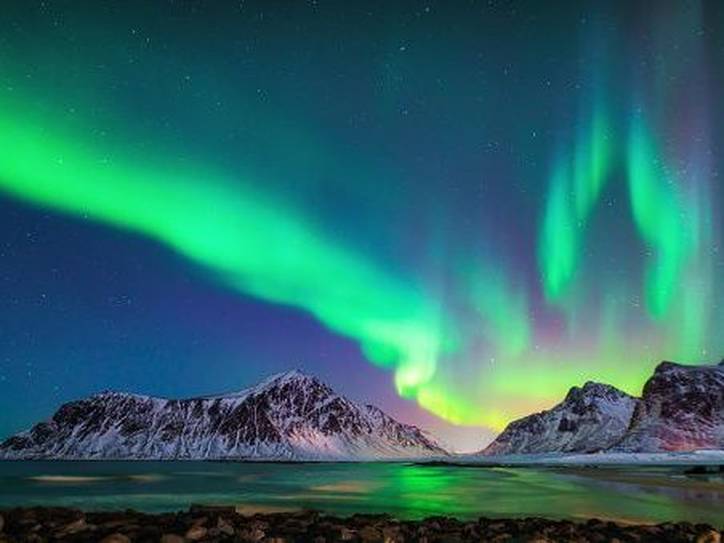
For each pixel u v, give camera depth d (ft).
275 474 317.42
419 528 75.97
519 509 115.14
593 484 187.62
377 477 267.59
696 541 69.26
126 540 62.59
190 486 204.33
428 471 341.62
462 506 122.62
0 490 190.19
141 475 311.68
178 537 63.46
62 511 87.15
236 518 83.20
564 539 69.72
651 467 331.57
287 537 68.80
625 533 74.38
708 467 276.00
